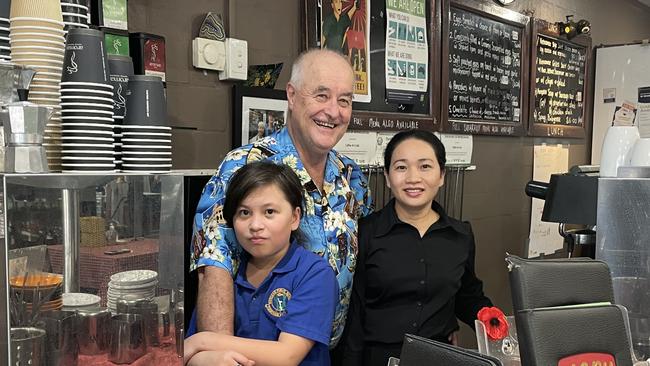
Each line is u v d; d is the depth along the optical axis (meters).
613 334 1.13
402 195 1.61
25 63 1.08
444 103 2.86
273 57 2.12
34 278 0.93
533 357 1.07
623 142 1.63
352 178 1.72
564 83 3.79
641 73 3.88
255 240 1.30
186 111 1.85
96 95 1.08
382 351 1.60
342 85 1.46
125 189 1.04
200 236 1.37
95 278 1.01
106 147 1.10
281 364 1.27
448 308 1.65
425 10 2.74
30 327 0.93
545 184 1.98
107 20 1.56
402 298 1.61
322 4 2.26
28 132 0.95
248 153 1.46
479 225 3.20
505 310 3.48
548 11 3.64
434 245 1.63
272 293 1.35
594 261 1.23
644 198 1.39
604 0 4.21
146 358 1.08
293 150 1.52
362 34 2.43
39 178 0.93
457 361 0.91
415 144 1.61
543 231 3.73
